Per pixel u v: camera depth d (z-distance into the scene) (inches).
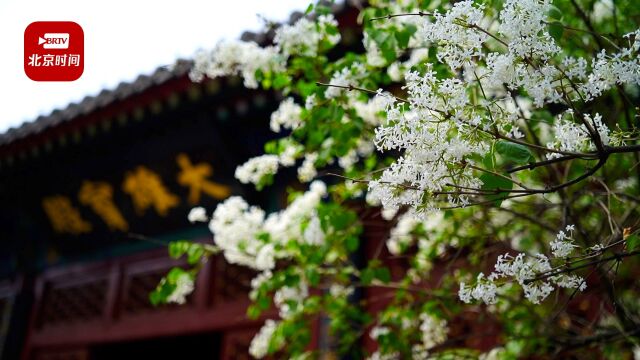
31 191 308.7
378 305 213.0
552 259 79.9
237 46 134.3
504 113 76.6
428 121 72.9
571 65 73.8
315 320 217.8
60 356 309.0
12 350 317.7
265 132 247.4
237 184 265.1
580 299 169.5
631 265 143.3
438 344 159.6
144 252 303.9
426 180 73.2
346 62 126.0
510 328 152.1
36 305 327.0
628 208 129.4
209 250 160.6
